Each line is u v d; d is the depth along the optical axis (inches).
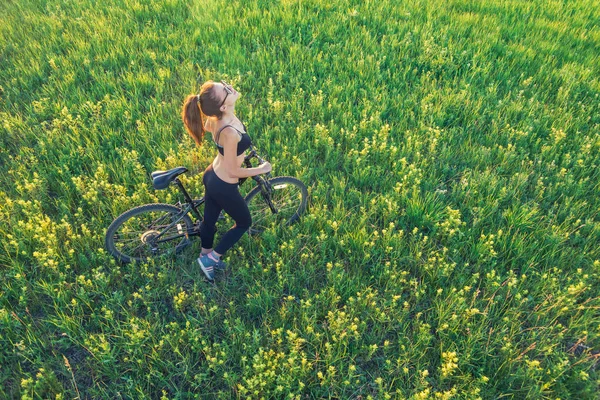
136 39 336.5
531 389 157.4
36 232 198.4
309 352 170.4
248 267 193.3
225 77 294.2
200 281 191.5
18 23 366.0
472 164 247.8
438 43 339.0
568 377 164.1
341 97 283.0
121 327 175.6
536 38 348.8
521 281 187.9
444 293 187.9
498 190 230.4
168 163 239.0
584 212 221.3
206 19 359.9
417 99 290.5
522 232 212.1
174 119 266.2
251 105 275.1
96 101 284.0
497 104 282.5
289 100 286.8
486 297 188.7
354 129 252.2
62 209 212.5
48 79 300.2
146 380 162.9
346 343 167.6
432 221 212.8
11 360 165.6
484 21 366.6
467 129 267.9
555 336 172.9
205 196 176.9
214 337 174.7
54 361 165.5
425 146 257.8
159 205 188.4
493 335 175.9
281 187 202.1
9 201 207.9
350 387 163.2
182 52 327.3
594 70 319.9
